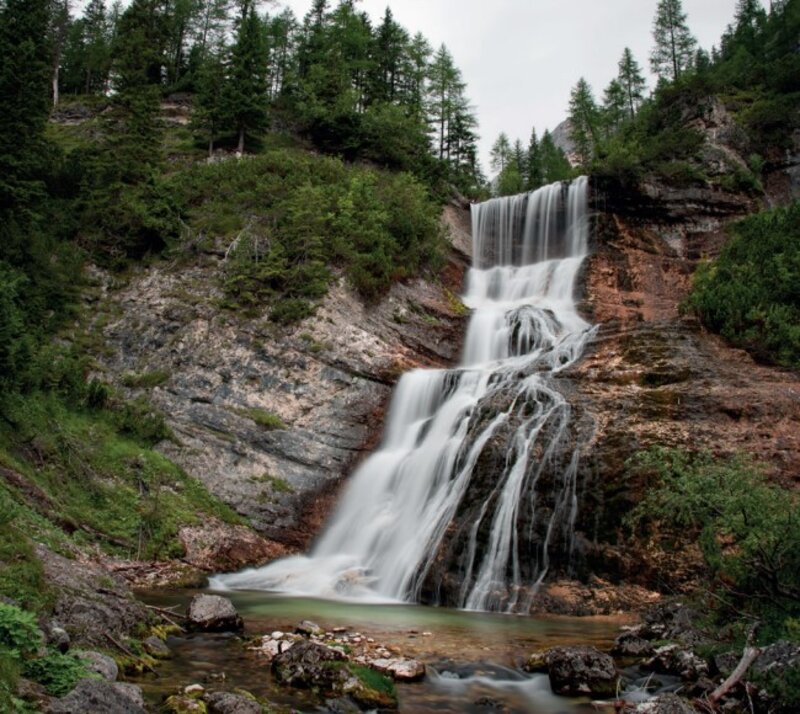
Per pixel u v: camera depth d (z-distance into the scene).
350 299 25.14
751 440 16.36
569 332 28.27
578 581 15.25
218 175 32.19
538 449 17.61
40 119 29.16
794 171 38.03
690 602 11.63
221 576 16.77
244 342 23.39
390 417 22.64
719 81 46.47
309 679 8.22
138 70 36.53
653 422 17.39
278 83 56.69
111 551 15.65
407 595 15.95
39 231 26.62
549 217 36.25
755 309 21.17
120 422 20.28
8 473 14.77
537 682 9.10
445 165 41.59
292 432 21.27
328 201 27.92
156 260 27.45
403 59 55.12
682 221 34.69
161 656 8.99
